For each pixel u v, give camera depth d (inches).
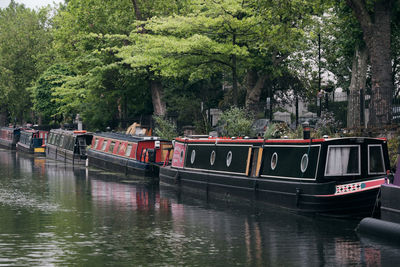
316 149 791.7
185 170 1125.7
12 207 903.7
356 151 788.6
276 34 1203.2
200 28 1380.4
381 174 798.5
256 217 798.5
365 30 1083.3
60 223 762.2
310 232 691.4
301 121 1393.9
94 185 1203.2
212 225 744.3
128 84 1955.0
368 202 741.9
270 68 1531.7
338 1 1247.5
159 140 1393.9
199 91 1995.6
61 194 1059.9
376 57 1069.8
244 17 1334.9
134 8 1795.0
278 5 1096.2
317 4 1178.6
